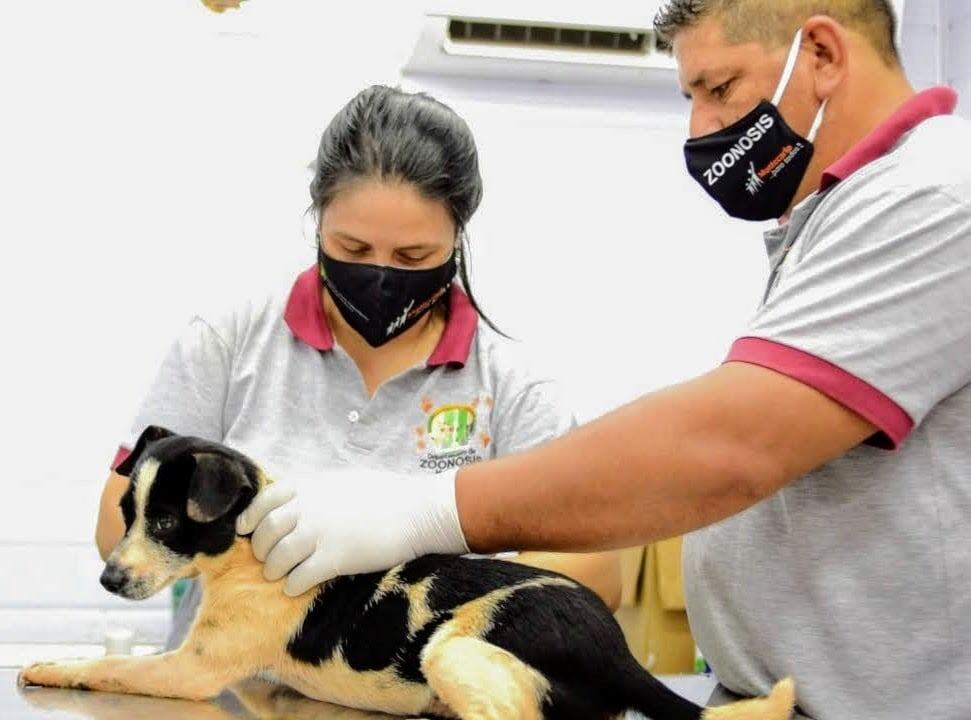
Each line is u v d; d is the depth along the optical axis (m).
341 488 1.27
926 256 1.11
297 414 1.55
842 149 1.34
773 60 1.33
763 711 1.10
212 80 2.33
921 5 2.34
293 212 2.37
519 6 2.01
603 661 1.12
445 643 1.13
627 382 2.61
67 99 2.28
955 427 1.18
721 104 1.38
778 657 1.24
